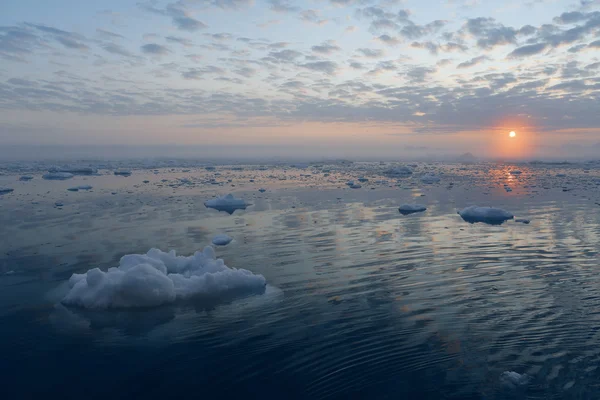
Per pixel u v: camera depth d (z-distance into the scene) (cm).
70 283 640
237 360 429
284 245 878
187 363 426
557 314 526
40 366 423
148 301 567
